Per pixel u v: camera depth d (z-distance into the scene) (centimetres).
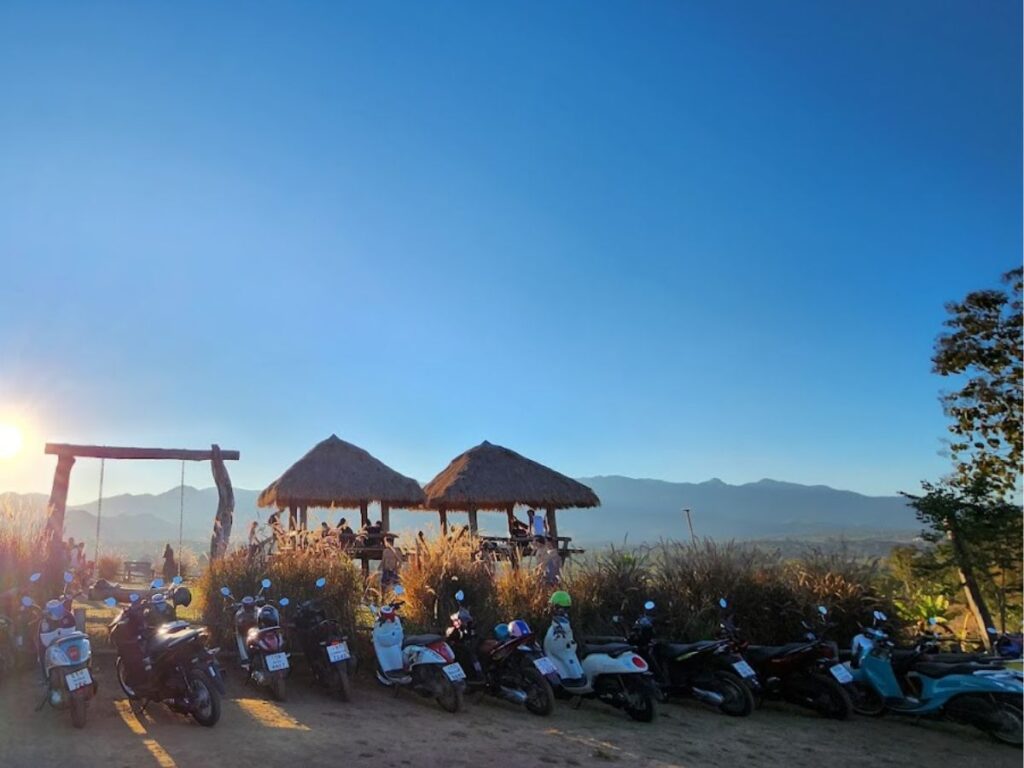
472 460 1916
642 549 1114
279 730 627
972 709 795
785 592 1077
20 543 833
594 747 668
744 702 847
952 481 1764
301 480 1712
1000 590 1673
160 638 629
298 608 826
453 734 668
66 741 564
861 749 745
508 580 992
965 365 2269
